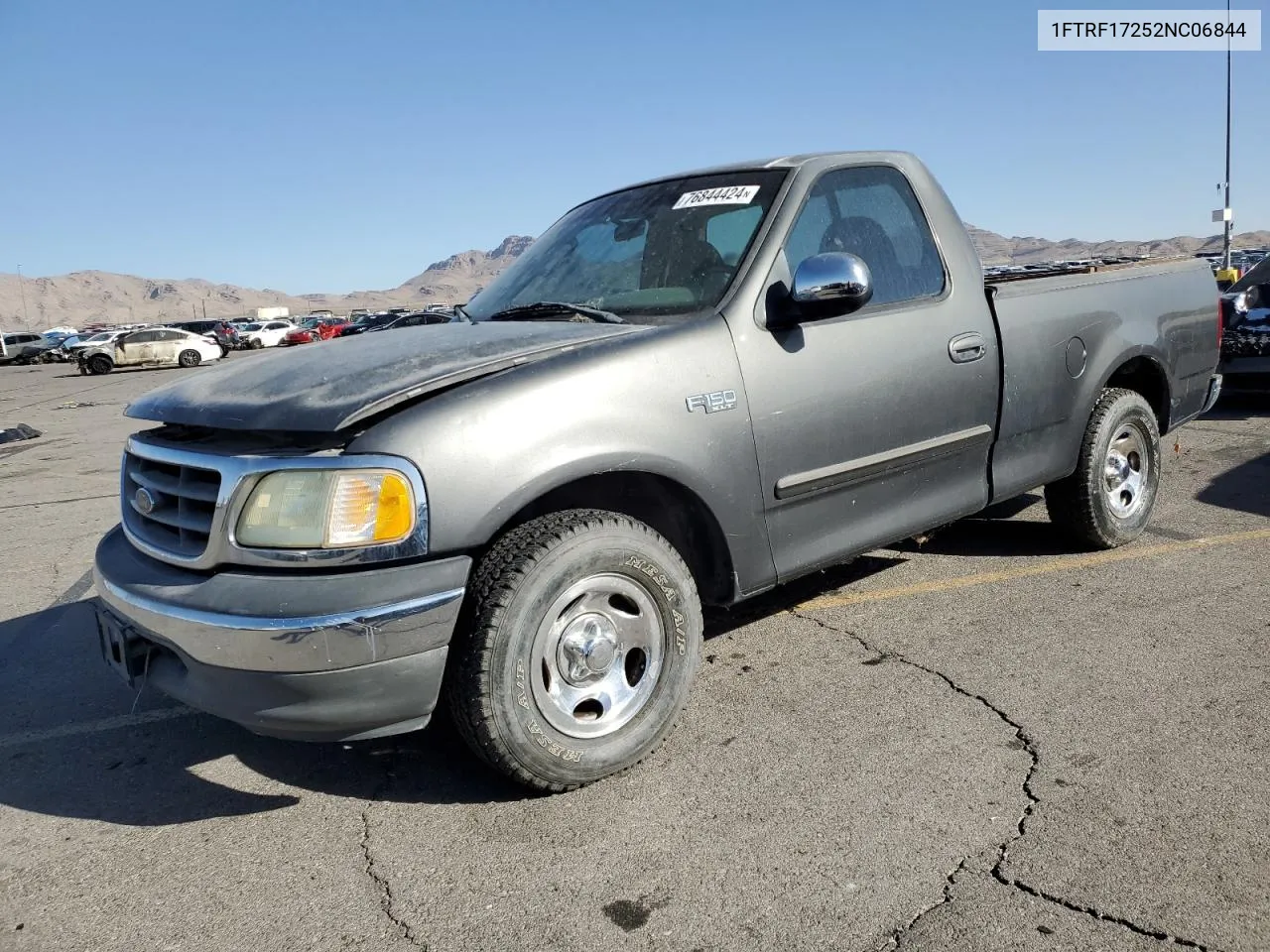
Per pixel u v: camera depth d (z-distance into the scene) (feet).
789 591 15.44
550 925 7.78
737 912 7.79
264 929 7.97
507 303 12.98
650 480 10.47
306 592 8.38
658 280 11.89
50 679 13.66
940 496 13.25
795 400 11.18
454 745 11.07
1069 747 10.07
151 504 9.62
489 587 9.01
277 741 11.44
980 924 7.47
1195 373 17.48
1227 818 8.68
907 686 11.71
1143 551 16.31
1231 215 90.48
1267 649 12.25
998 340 13.57
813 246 11.87
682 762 10.22
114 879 8.80
